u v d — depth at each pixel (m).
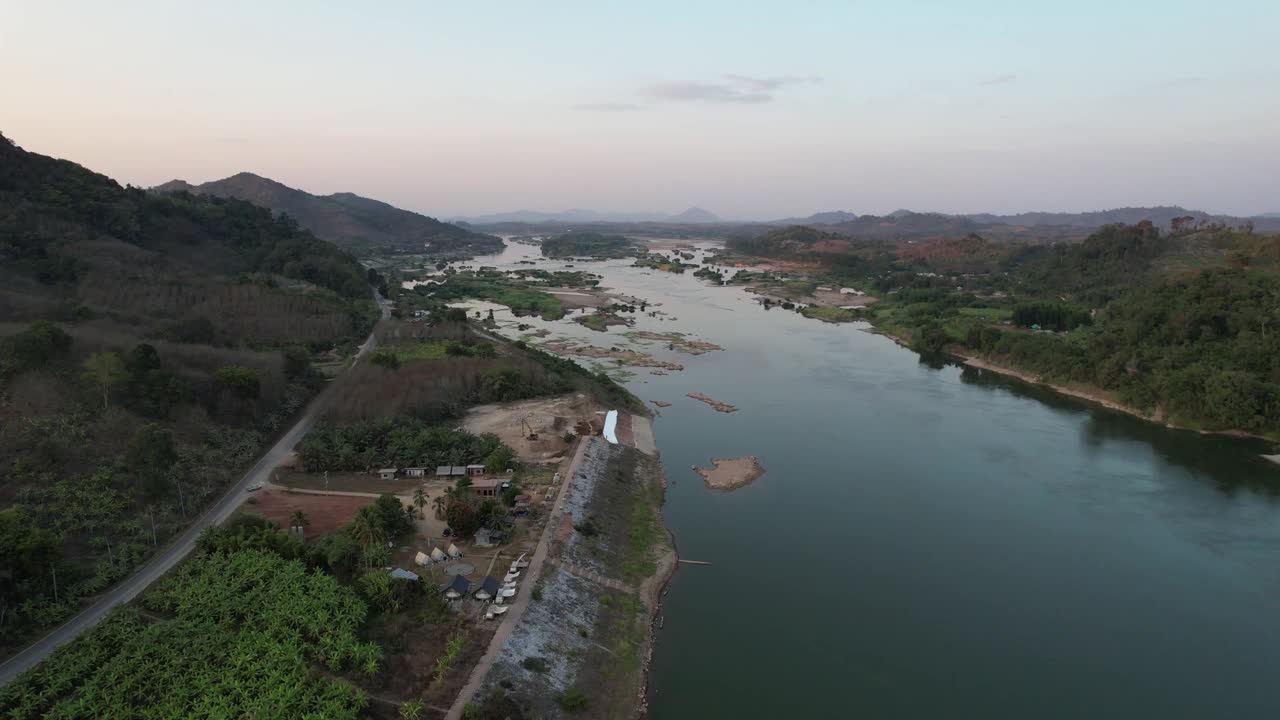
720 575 94.62
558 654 73.12
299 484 108.62
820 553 100.50
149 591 75.31
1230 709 69.75
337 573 79.88
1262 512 113.25
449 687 64.81
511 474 115.19
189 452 107.38
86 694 58.91
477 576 83.44
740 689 72.06
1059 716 68.62
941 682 73.38
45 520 82.88
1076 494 120.38
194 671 62.91
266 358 147.00
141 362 116.62
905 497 119.25
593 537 98.62
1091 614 85.69
